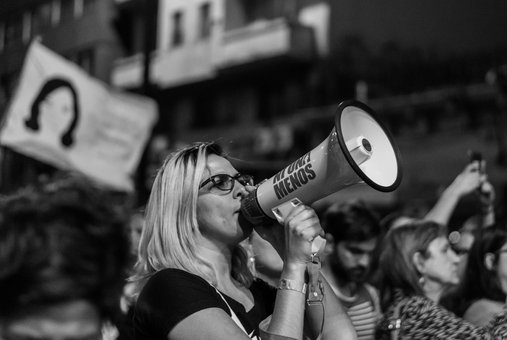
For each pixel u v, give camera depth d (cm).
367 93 1025
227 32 1320
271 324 162
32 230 104
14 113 511
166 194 179
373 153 172
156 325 162
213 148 189
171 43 1450
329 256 312
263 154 1198
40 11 1584
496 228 273
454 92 886
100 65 1516
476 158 340
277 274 262
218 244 183
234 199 181
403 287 259
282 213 171
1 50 1582
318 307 177
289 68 1195
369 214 309
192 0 1414
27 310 103
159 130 1423
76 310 105
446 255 270
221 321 158
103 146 555
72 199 110
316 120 1115
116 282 109
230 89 1329
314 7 1159
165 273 169
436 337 235
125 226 113
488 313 266
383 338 250
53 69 527
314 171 166
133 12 1514
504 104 833
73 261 103
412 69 970
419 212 514
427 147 905
